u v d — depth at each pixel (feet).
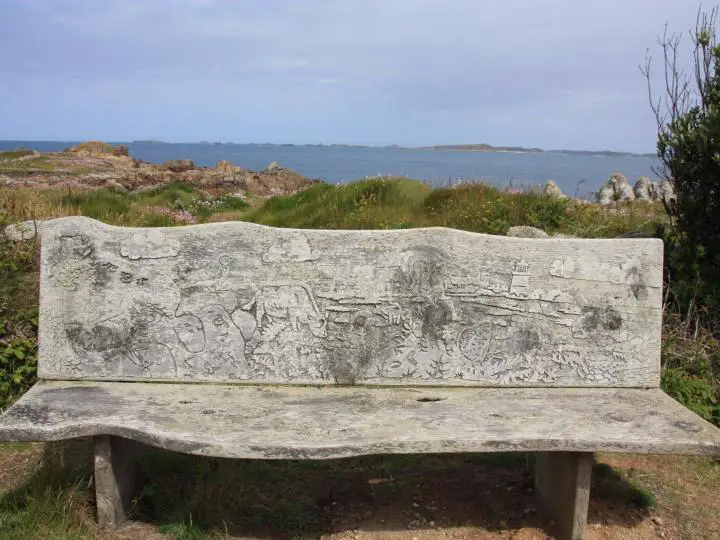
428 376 11.23
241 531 9.52
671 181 17.24
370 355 11.22
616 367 11.26
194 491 10.11
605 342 11.23
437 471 11.49
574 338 11.23
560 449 8.83
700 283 15.49
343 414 9.80
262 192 73.97
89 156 104.68
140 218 34.91
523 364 11.25
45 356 11.12
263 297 11.14
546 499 10.22
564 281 11.16
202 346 11.16
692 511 10.28
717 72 16.17
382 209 33.65
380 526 9.79
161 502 10.07
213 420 9.43
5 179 61.87
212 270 11.10
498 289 11.14
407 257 11.10
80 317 11.09
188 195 58.23
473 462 11.84
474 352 11.22
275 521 9.73
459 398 10.67
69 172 74.54
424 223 29.35
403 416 9.72
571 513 9.34
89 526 9.32
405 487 10.92
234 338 11.16
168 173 79.30
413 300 11.15
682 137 15.85
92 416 9.34
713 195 15.70
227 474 10.37
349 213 33.71
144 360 11.16
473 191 32.83
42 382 11.09
